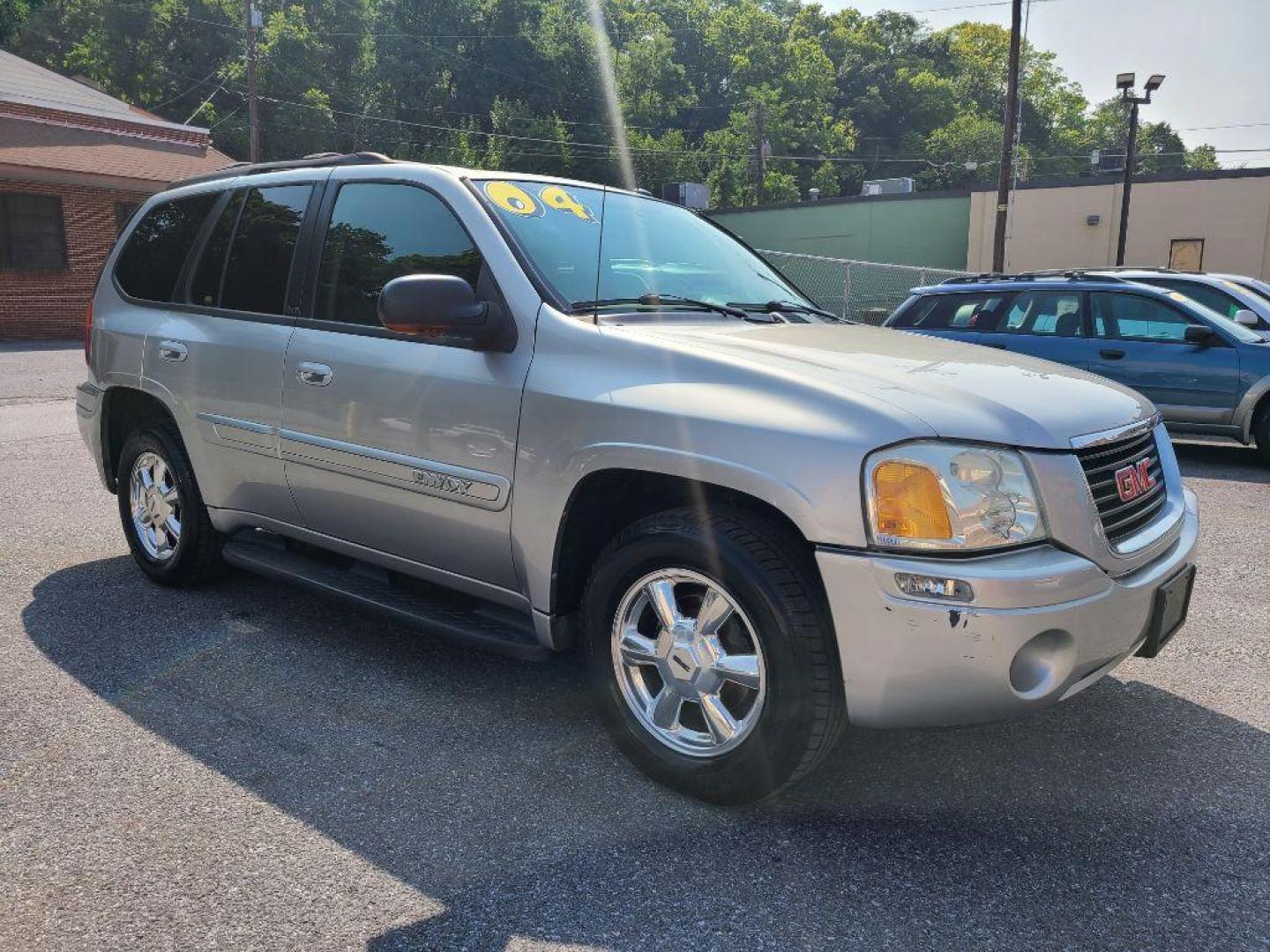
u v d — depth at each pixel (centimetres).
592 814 276
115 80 5116
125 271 478
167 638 403
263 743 315
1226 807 283
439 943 222
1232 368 823
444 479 323
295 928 226
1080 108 10188
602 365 293
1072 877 249
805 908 236
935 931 228
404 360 336
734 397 268
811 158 8144
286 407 375
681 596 287
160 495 457
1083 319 895
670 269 369
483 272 326
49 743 312
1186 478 784
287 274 390
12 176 1978
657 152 6756
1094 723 337
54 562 504
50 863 249
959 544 241
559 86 6762
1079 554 252
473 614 341
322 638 406
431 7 6450
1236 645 409
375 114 5962
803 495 248
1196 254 3088
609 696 297
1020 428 254
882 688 246
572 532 302
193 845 258
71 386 1237
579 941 223
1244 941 224
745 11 9406
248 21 3169
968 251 3369
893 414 250
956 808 282
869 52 10394
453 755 309
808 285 2992
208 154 2566
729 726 274
